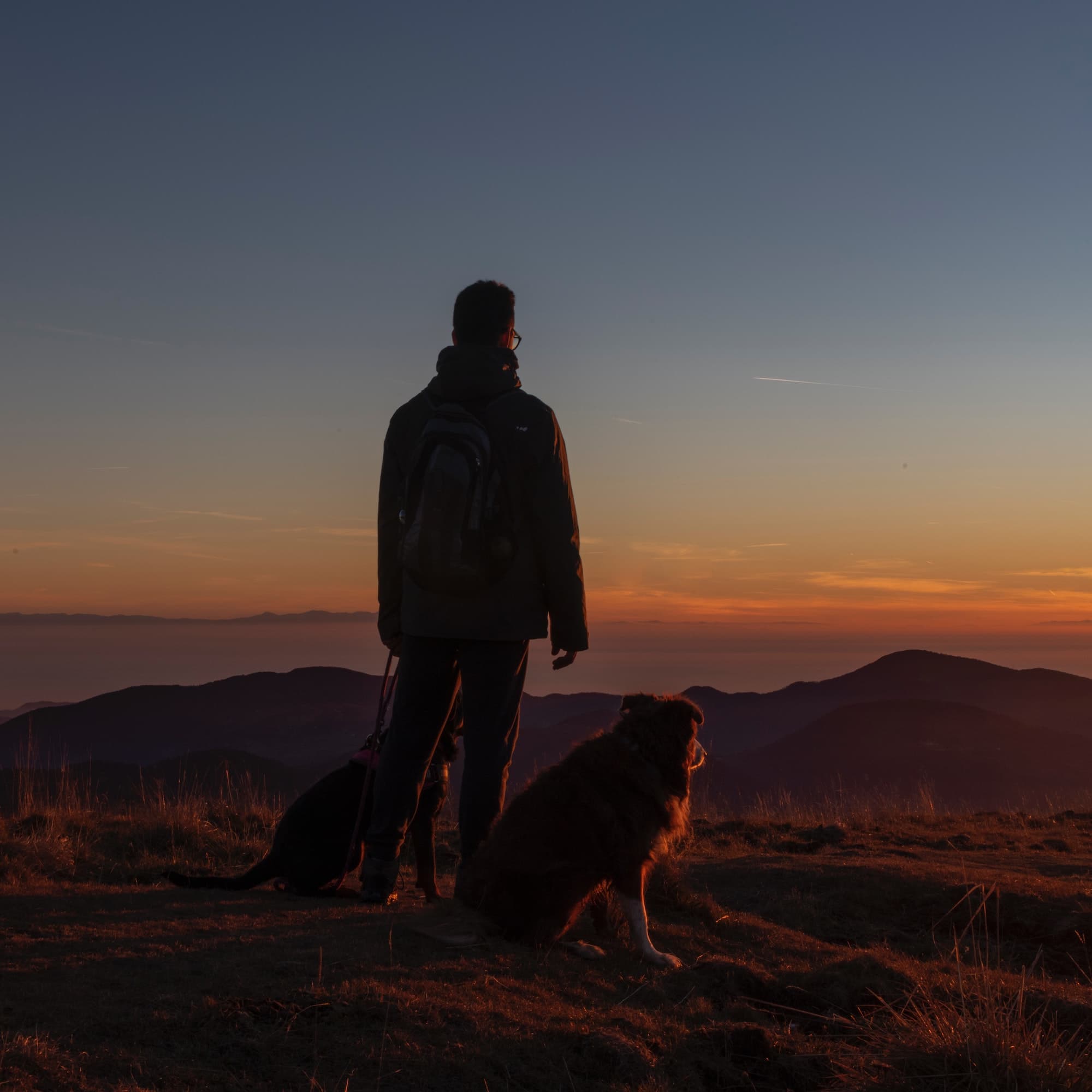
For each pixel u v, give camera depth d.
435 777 5.39
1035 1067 3.10
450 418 4.41
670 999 3.69
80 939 3.66
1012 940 5.80
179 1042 2.65
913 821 11.35
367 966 3.41
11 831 7.38
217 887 5.50
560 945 4.17
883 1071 3.15
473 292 4.66
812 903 6.18
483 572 4.33
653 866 4.32
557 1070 2.84
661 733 4.23
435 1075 2.66
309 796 5.46
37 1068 2.32
